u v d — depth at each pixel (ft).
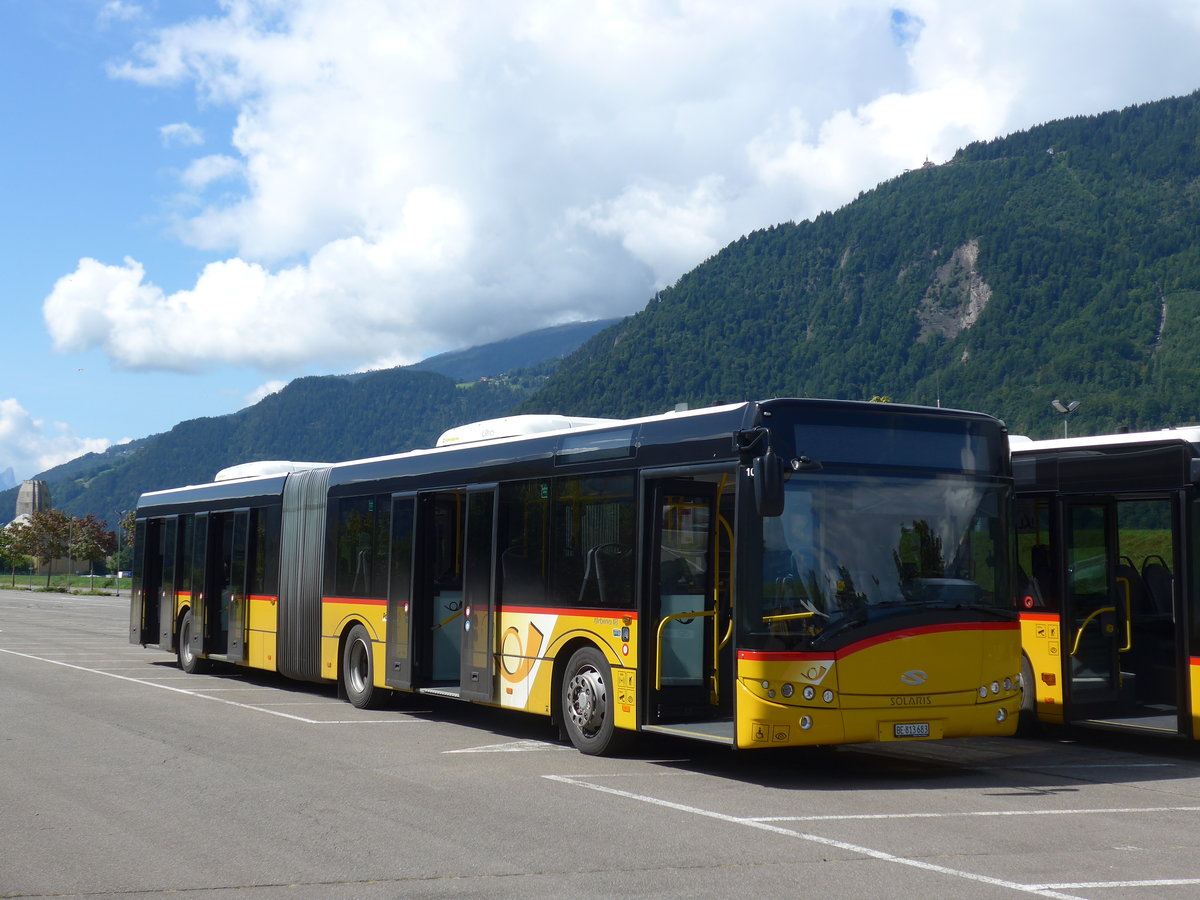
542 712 42.45
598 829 27.86
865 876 23.45
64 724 46.98
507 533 45.32
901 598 35.09
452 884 22.76
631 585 38.47
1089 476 43.32
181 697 57.57
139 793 32.42
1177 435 40.52
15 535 362.12
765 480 33.17
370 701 53.42
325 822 28.60
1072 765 39.81
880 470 35.76
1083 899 21.77
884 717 34.24
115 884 22.88
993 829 28.14
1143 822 29.22
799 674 33.60
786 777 36.27
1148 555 41.86
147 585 79.71
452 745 42.19
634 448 39.19
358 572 55.52
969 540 36.60
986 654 35.94
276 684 65.67
